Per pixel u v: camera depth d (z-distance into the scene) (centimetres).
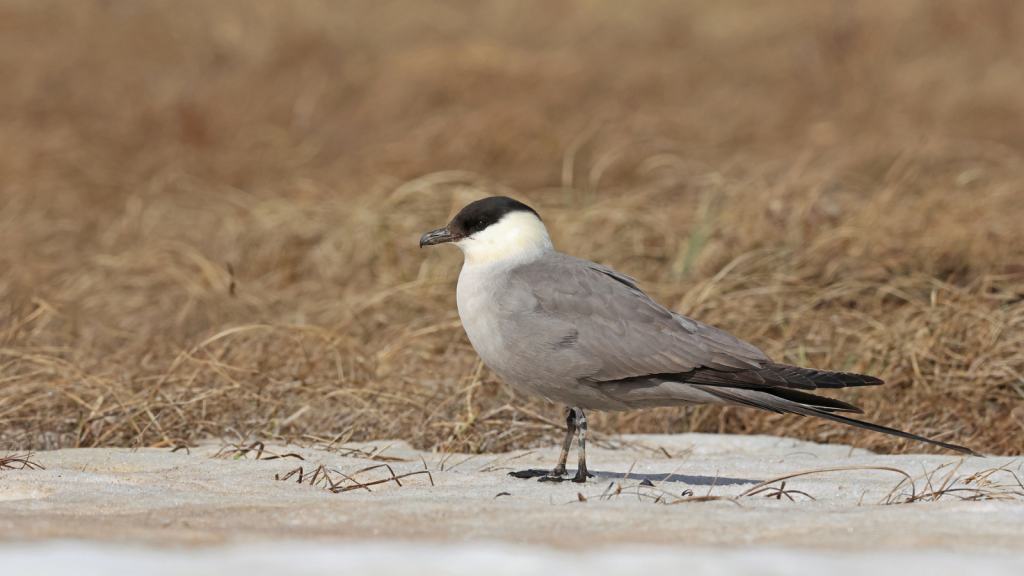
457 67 2409
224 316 1345
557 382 795
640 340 770
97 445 945
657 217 1543
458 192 1636
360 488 723
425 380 1098
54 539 500
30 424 983
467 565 440
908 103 2270
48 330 1284
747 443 980
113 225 1723
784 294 1253
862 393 1070
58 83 2480
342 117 2327
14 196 1817
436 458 902
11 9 2966
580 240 1477
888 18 2727
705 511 592
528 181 1870
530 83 2355
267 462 826
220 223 1697
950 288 1180
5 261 1521
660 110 2231
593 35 2888
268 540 506
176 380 1049
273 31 2820
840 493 714
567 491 703
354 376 1088
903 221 1412
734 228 1456
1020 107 2228
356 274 1452
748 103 2320
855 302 1261
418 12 3064
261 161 2058
